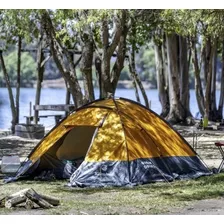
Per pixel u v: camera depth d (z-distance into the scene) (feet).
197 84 122.01
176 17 80.59
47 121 128.26
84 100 81.61
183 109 117.60
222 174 52.08
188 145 52.44
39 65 102.63
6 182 49.32
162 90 125.90
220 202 40.14
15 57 298.35
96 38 88.17
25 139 86.12
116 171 47.29
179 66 119.34
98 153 48.11
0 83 300.81
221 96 128.16
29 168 51.24
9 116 144.56
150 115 51.78
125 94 255.50
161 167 48.80
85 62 81.41
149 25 91.04
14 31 92.94
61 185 47.60
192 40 118.62
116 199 41.27
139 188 45.50
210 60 115.75
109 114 49.60
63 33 79.71
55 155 52.08
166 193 43.34
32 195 37.93
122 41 81.35
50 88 324.60
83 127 52.49
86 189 45.47
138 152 48.26
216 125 106.63
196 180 48.91
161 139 50.29
